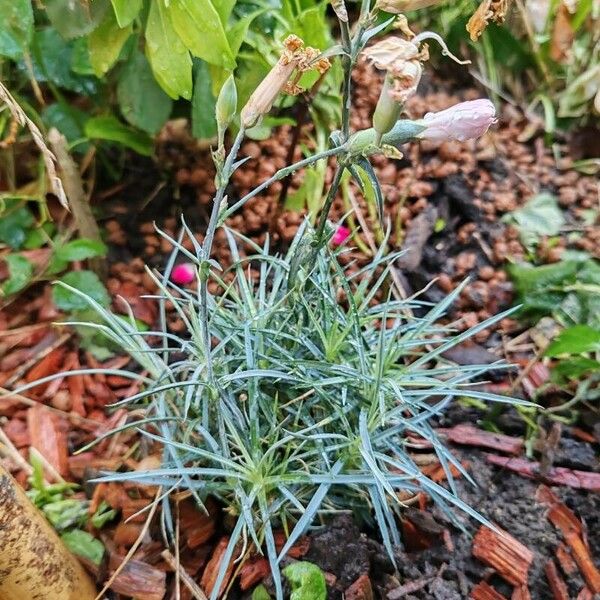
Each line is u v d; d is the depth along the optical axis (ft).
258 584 1.07
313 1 1.67
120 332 1.11
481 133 0.80
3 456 1.27
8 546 0.87
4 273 1.54
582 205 1.77
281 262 1.14
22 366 1.42
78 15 1.28
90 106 1.77
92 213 1.61
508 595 1.09
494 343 1.52
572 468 1.27
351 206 1.69
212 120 1.52
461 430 1.33
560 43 1.88
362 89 1.87
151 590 1.07
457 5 1.94
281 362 1.05
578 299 1.53
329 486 1.03
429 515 1.15
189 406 1.08
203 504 1.07
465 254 1.65
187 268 1.51
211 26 1.16
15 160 1.68
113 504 1.16
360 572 1.06
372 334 1.23
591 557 1.14
